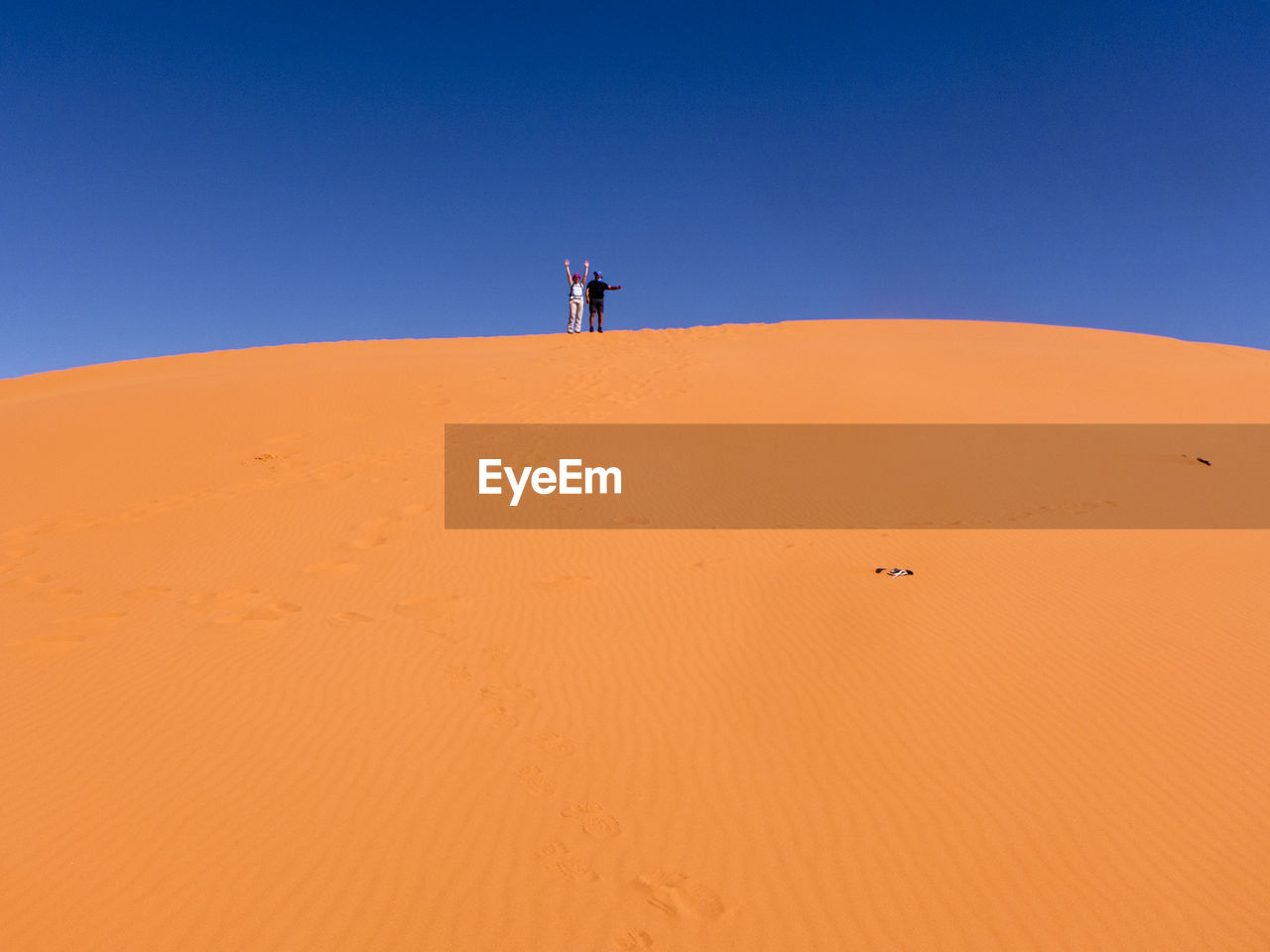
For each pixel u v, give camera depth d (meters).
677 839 4.58
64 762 5.14
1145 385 19.84
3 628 7.27
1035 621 7.41
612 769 5.25
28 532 10.53
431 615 7.72
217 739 5.45
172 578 8.67
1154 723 5.64
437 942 3.78
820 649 6.98
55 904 3.92
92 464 13.60
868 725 5.75
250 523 10.71
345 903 4.00
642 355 22.58
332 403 17.16
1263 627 7.09
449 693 6.20
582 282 27.52
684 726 5.78
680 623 7.59
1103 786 4.99
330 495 11.91
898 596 8.12
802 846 4.53
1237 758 5.22
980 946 3.83
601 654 6.93
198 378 20.08
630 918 3.97
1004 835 4.59
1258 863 4.32
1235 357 24.20
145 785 4.91
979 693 6.13
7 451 14.20
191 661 6.59
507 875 4.25
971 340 25.34
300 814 4.69
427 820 4.67
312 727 5.64
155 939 3.74
